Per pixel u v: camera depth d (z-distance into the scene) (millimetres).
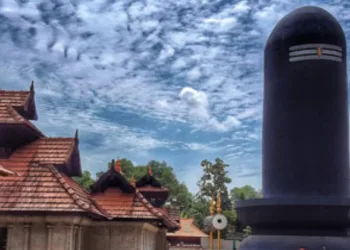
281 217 26031
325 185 26406
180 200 118938
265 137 28547
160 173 121688
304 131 26797
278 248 25859
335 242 25594
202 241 86188
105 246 29688
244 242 28156
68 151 26906
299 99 27078
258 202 26625
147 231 32906
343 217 25516
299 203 25438
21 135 26734
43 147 27156
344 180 26922
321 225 25969
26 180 24844
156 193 49031
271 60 28562
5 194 23984
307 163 26578
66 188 24469
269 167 27875
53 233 23594
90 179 84688
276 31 28688
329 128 26797
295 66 27375
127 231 29922
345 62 28172
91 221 28516
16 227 23797
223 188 116438
